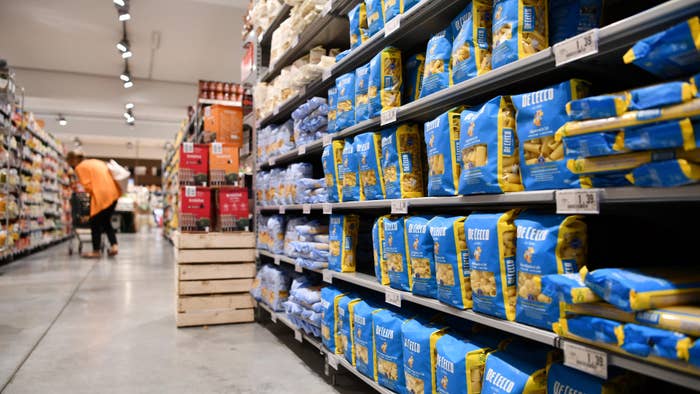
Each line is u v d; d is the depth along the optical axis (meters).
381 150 2.29
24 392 2.48
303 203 3.16
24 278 6.43
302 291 3.04
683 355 0.97
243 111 5.00
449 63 1.93
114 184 9.20
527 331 1.39
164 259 9.16
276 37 3.83
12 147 7.73
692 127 1.00
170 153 13.75
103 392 2.48
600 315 1.19
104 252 10.16
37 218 10.19
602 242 1.62
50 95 12.75
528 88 1.79
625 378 1.28
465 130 1.67
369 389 2.53
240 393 2.48
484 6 1.75
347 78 2.57
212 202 4.51
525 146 1.47
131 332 3.72
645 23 1.14
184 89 13.86
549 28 1.58
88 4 8.70
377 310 2.20
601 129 1.17
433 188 1.87
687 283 1.15
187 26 9.69
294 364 2.96
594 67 1.49
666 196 1.07
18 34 10.06
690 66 1.06
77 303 4.82
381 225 2.25
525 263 1.42
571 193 1.29
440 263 1.78
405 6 2.10
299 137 3.28
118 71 12.77
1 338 3.48
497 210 1.98
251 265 4.15
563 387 1.34
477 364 1.61
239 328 3.89
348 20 2.98
